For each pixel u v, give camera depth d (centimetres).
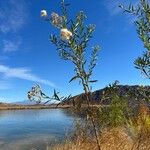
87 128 1015
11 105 8506
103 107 571
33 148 1802
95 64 500
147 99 485
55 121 3522
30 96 478
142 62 441
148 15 450
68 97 491
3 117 4503
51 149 1315
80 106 499
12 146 1900
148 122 1012
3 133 2511
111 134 991
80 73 494
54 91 486
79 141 1053
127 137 949
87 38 500
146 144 857
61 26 491
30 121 3662
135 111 1045
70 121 3416
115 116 655
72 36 497
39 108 7988
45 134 2355
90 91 499
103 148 969
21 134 2416
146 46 442
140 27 450
